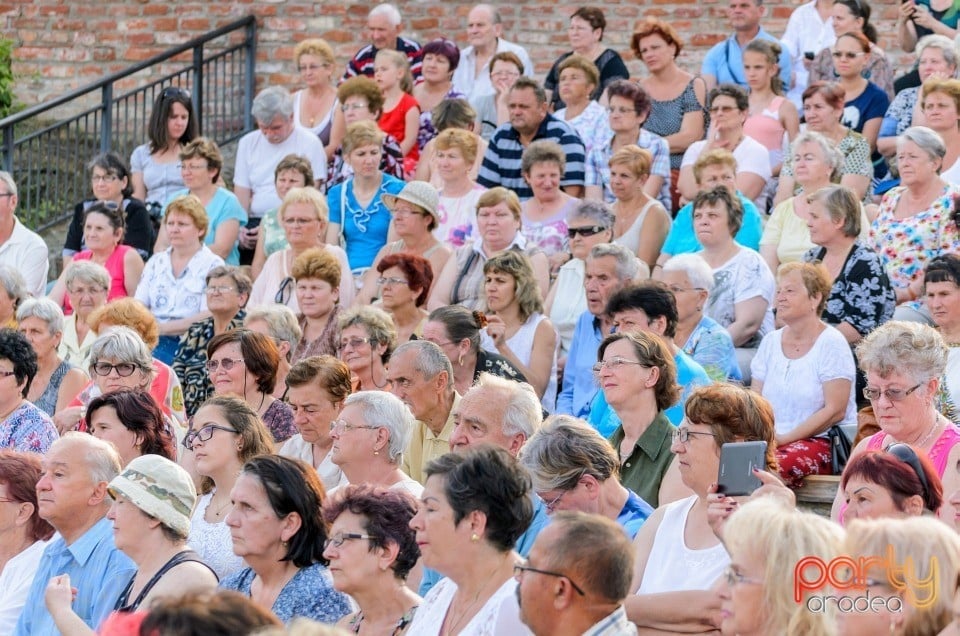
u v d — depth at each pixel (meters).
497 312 18.73
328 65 28.44
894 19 31.23
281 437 16.73
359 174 23.83
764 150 24.17
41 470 14.77
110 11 34.59
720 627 11.04
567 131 24.48
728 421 11.80
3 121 28.92
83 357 20.47
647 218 22.23
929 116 21.95
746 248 20.00
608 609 9.41
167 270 22.97
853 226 18.89
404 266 19.08
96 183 24.94
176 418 18.72
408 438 13.83
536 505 12.59
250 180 26.98
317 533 12.14
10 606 14.22
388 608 11.20
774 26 31.88
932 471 11.16
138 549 12.75
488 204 20.92
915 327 13.40
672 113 26.36
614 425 15.98
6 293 20.78
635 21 32.59
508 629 10.05
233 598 7.40
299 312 21.05
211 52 33.97
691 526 11.76
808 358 17.30
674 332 15.94
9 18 35.00
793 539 8.98
